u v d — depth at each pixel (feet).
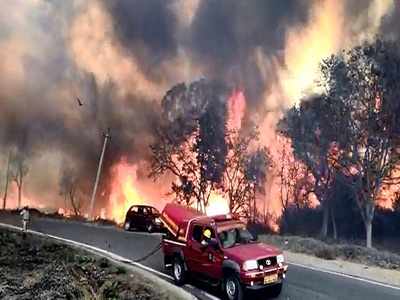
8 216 142.82
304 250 77.71
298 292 54.13
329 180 163.32
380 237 161.58
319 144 158.61
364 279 59.21
